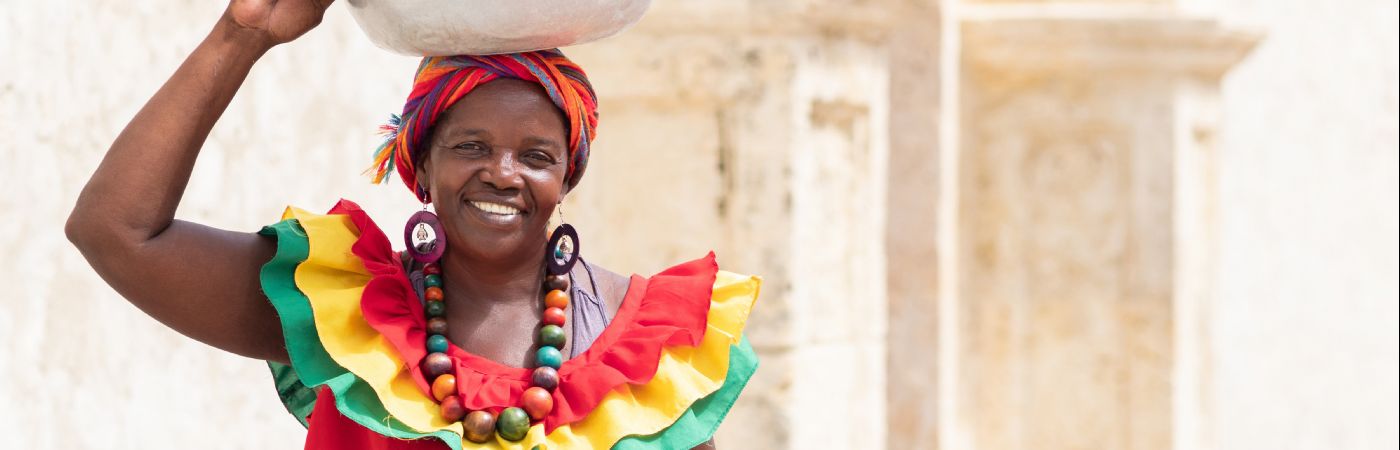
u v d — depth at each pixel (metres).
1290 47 7.81
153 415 2.79
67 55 2.57
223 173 2.88
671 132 4.81
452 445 1.81
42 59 2.50
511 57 1.91
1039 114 6.41
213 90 1.83
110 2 2.67
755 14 4.64
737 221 4.75
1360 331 8.40
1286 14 7.75
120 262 1.81
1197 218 6.49
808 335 4.84
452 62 1.90
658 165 4.82
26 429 2.45
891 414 5.75
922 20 5.72
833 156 4.98
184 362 2.88
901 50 5.71
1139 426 6.37
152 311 1.87
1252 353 7.53
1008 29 6.19
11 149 2.44
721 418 2.01
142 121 1.82
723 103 4.76
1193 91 6.34
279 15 1.83
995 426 6.61
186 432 2.87
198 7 2.92
